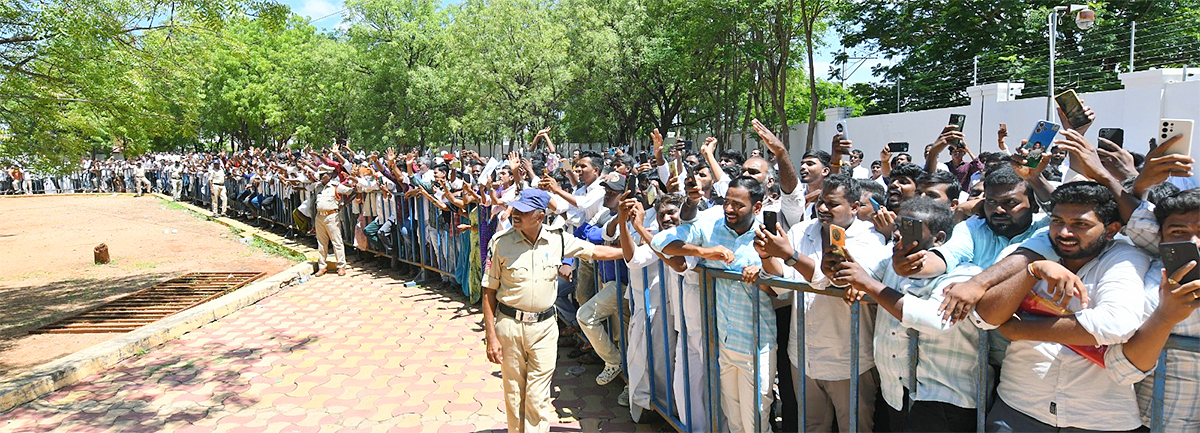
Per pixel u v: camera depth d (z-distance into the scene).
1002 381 2.76
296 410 5.18
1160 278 2.37
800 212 4.25
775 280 3.09
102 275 10.70
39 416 5.13
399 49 33.28
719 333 3.73
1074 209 2.43
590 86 27.78
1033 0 19.83
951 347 2.85
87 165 33.00
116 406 5.31
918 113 16.66
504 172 8.12
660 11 26.97
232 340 7.03
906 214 2.95
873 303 3.10
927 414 2.89
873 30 23.00
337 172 10.74
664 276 4.29
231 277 10.24
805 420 3.41
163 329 6.95
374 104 33.88
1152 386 2.48
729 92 25.95
